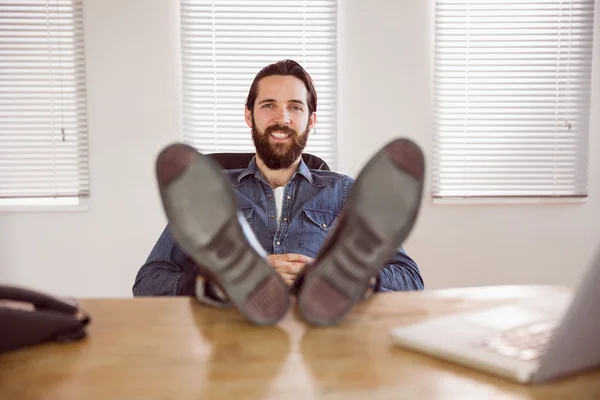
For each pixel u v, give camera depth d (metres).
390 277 1.39
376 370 0.62
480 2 2.59
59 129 2.61
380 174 0.78
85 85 2.59
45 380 0.60
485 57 2.61
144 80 2.59
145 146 2.62
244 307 0.76
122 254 2.65
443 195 2.64
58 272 2.65
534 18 2.61
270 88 1.65
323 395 0.56
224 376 0.61
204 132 2.64
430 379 0.60
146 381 0.59
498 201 2.64
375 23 2.59
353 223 0.77
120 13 2.56
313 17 2.59
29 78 2.58
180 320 0.80
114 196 2.63
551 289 0.96
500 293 0.94
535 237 2.69
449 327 0.71
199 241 0.74
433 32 2.60
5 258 2.63
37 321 0.69
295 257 1.29
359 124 2.63
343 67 2.61
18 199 2.68
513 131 2.64
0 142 2.60
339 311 0.77
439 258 2.68
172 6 2.57
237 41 2.60
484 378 0.60
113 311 0.84
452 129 2.63
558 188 2.67
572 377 0.60
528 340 0.66
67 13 2.58
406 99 2.62
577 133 2.65
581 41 2.62
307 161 1.81
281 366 0.63
